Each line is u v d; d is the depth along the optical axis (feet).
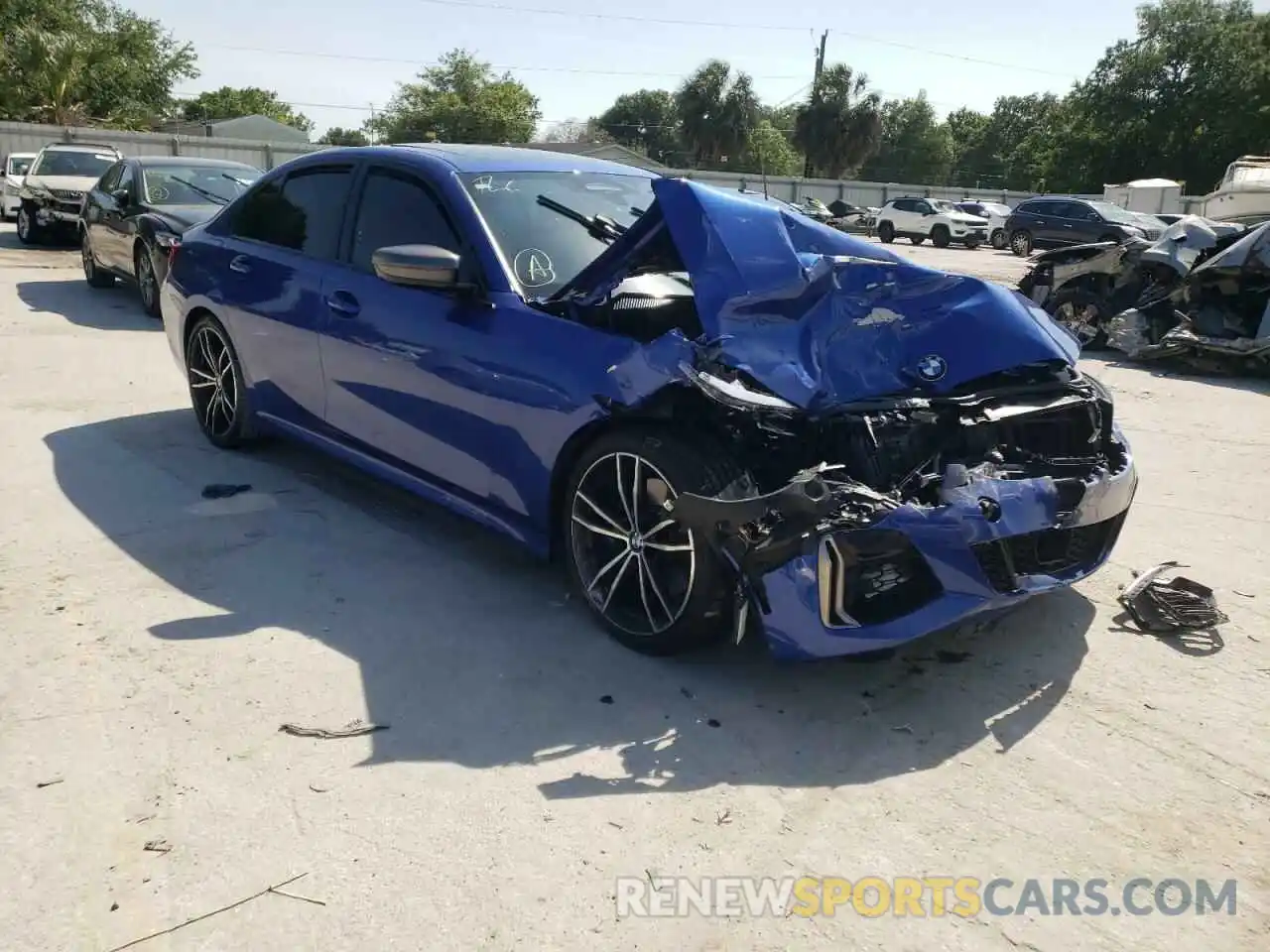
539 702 10.01
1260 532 15.69
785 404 9.86
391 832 8.02
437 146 14.98
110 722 9.41
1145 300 32.76
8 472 16.42
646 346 10.28
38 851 7.67
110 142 99.81
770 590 9.56
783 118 244.01
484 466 12.28
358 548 13.79
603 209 13.94
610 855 7.85
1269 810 8.64
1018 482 10.01
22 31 125.39
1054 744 9.57
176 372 24.17
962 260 86.38
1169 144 163.12
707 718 9.82
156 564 13.03
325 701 9.91
